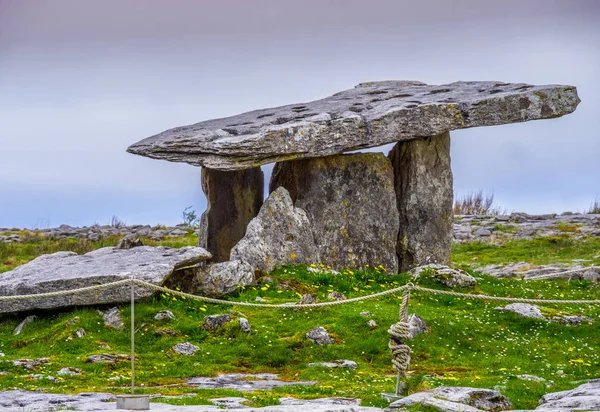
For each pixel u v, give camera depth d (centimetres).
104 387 3112
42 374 3297
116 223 8656
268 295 4262
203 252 4288
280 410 2592
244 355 3647
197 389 3069
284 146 4684
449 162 5178
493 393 2812
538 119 5000
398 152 5175
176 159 4841
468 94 5172
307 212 4909
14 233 7769
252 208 5256
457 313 4194
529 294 4566
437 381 3194
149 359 3566
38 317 4059
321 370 3462
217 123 5259
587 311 4325
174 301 4066
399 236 5097
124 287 3928
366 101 5325
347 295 4331
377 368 3562
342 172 4962
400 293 4384
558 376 3388
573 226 7219
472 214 8269
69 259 4431
